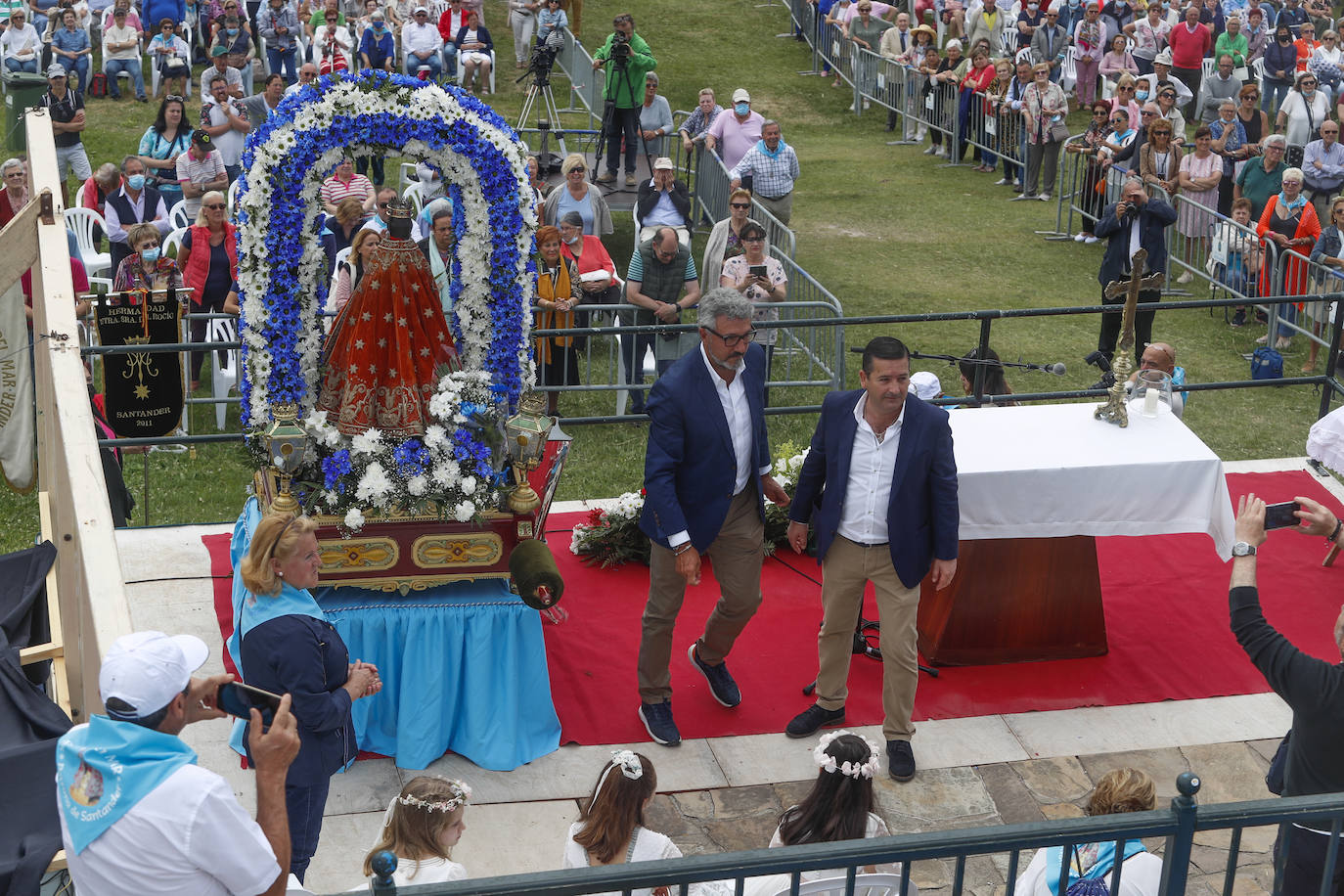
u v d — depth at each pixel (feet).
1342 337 40.91
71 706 20.97
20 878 15.35
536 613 23.88
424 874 16.89
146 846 11.96
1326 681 15.60
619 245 56.95
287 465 22.70
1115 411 26.81
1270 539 32.19
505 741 23.49
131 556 29.76
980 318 33.96
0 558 23.26
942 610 26.55
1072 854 16.98
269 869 12.54
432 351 23.98
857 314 52.31
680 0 103.35
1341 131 69.82
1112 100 66.80
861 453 22.75
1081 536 26.40
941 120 75.46
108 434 31.58
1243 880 21.11
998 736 24.73
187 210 51.42
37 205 27.27
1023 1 84.53
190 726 24.03
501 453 23.90
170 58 72.90
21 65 69.15
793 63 92.79
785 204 56.70
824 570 23.66
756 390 23.32
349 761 22.75
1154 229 45.50
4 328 28.50
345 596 23.70
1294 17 90.33
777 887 16.57
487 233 24.13
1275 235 50.93
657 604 23.81
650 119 60.44
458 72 78.54
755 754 24.06
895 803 22.85
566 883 11.95
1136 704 25.75
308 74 58.70
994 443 25.94
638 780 17.22
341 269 35.78
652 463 22.85
